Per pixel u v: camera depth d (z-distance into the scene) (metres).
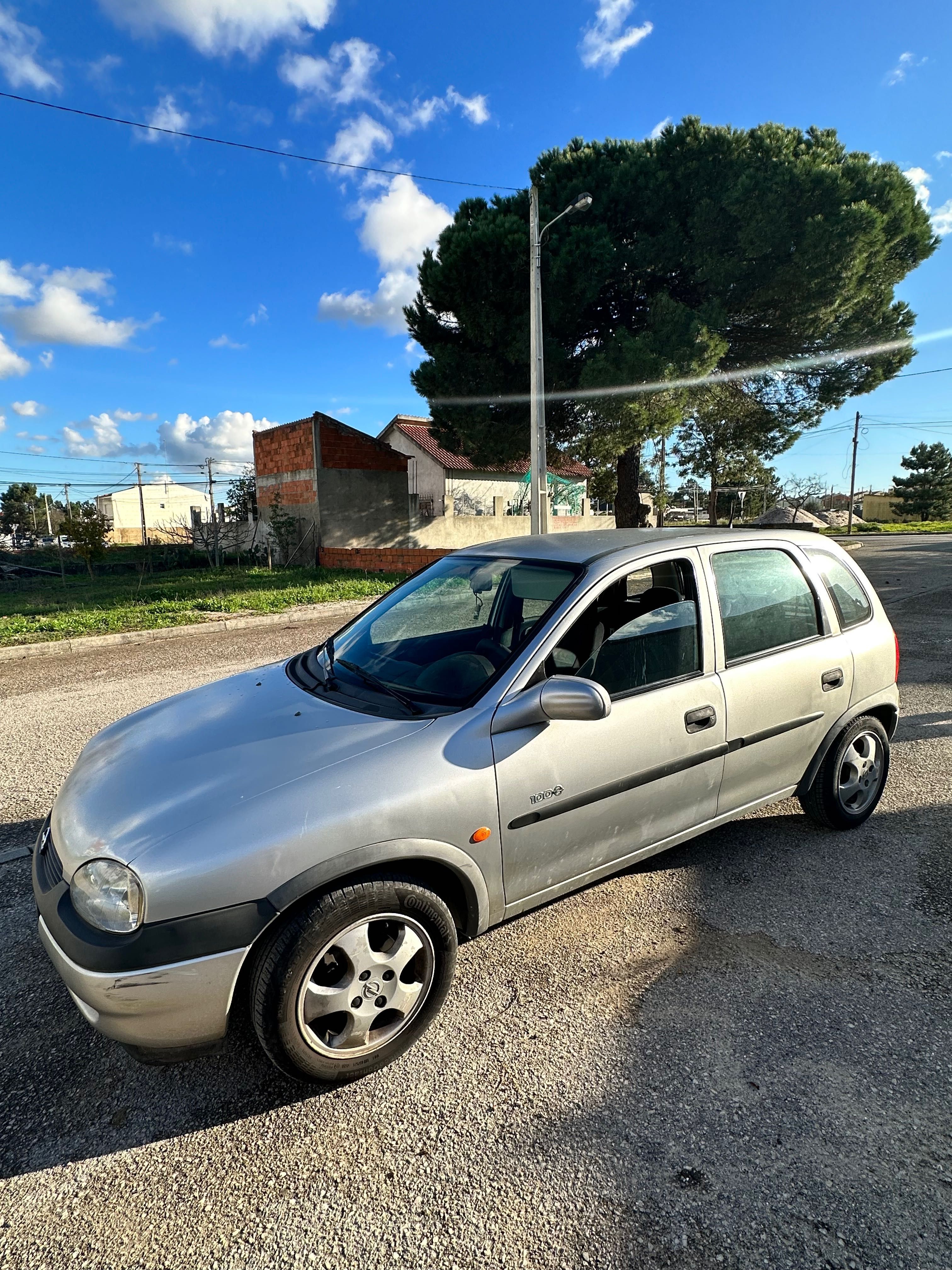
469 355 17.09
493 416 17.75
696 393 16.31
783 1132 1.96
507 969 2.71
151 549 30.19
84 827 2.12
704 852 3.61
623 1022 2.41
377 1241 1.69
